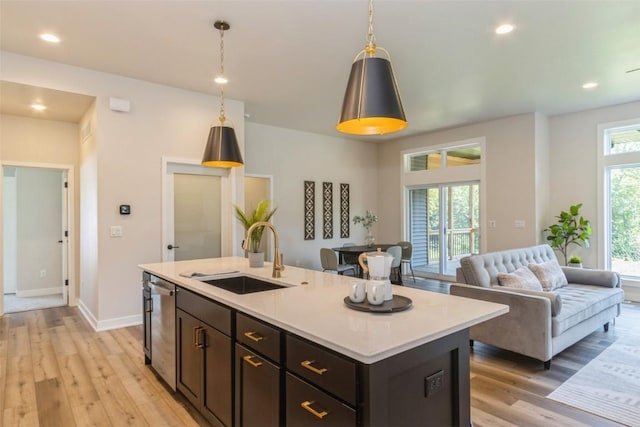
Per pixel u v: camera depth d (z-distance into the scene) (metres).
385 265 1.81
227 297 1.98
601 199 5.56
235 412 1.92
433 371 1.47
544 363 3.02
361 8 2.84
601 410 2.40
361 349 1.24
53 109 4.49
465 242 6.79
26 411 2.42
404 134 7.31
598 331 3.99
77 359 3.26
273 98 5.01
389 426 1.29
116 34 3.22
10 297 5.67
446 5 2.82
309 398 1.46
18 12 2.85
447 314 1.65
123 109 4.12
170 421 2.31
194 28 3.12
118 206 4.14
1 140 4.64
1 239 4.66
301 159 7.03
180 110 4.58
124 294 4.18
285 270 2.94
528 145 5.83
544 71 4.17
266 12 2.89
